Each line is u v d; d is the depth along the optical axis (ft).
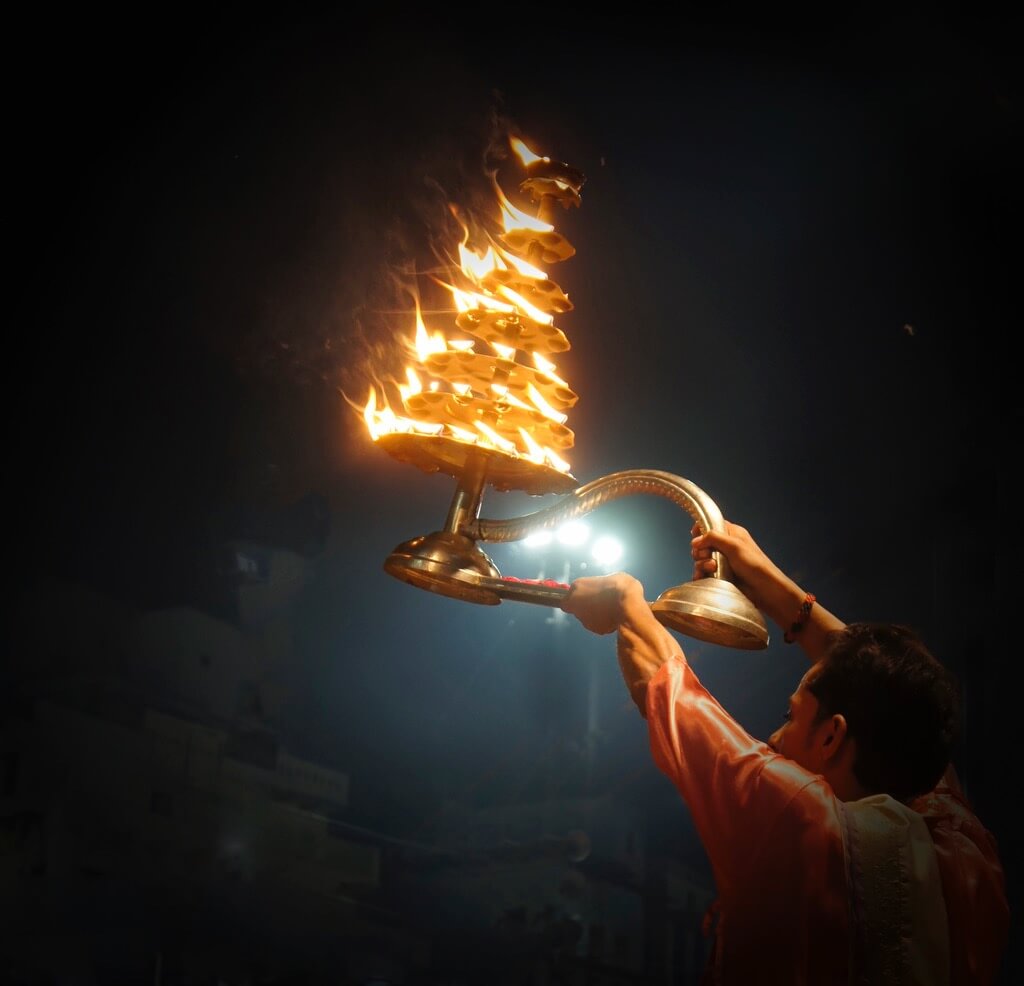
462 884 43.39
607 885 44.47
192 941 39.55
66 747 38.60
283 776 43.06
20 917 36.99
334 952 41.47
